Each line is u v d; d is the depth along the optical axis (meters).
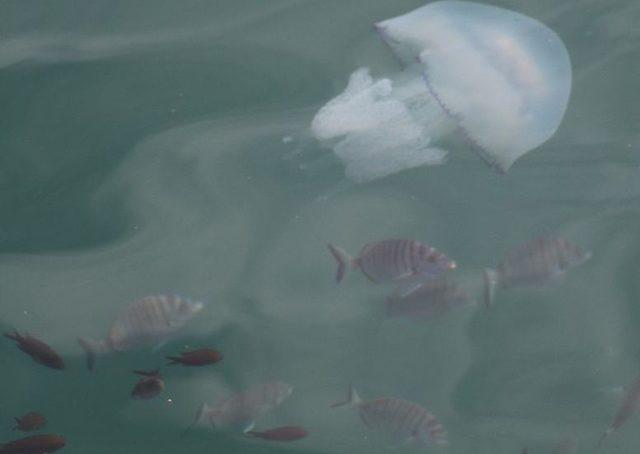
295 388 4.52
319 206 5.29
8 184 5.59
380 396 4.46
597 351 4.62
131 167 5.61
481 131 5.40
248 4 6.71
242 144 5.68
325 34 6.36
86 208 5.43
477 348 4.67
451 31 5.75
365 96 5.73
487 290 4.55
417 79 5.77
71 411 4.53
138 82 6.14
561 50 5.61
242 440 4.41
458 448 4.30
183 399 4.54
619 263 4.92
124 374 4.66
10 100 6.06
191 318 4.80
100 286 5.01
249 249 5.12
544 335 4.70
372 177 5.45
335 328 4.76
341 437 4.37
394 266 4.50
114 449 4.34
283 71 6.12
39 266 5.14
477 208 5.20
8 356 4.76
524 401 4.46
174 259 5.11
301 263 5.03
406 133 5.59
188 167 5.59
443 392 4.49
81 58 6.34
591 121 5.62
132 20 6.64
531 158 5.47
